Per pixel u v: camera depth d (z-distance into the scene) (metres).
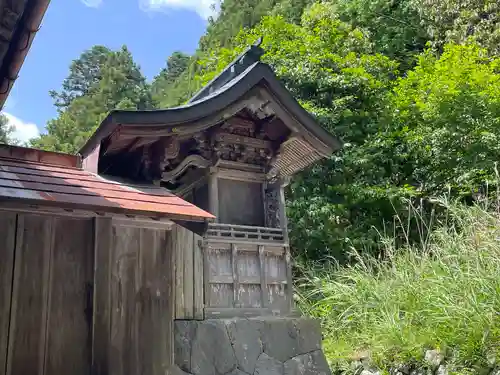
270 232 5.73
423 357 5.38
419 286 6.25
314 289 7.93
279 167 6.30
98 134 4.93
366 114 11.42
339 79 11.30
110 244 4.34
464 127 10.03
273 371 4.92
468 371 4.87
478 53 11.58
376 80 11.95
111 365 4.11
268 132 5.97
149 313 4.46
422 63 12.59
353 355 6.18
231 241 5.34
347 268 8.70
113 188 4.53
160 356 4.41
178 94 25.47
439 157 10.20
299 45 12.12
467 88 10.52
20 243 3.94
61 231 4.16
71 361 3.93
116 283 4.35
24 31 3.83
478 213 7.71
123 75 35.97
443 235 7.20
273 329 5.12
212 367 4.62
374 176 10.59
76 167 5.23
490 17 12.22
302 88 11.38
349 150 10.69
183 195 6.12
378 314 6.39
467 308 5.23
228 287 5.16
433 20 13.86
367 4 16.28
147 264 4.59
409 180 10.88
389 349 5.75
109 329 4.13
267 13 20.89
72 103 34.72
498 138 9.61
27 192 3.70
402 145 10.93
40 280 3.95
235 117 5.73
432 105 10.73
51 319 3.93
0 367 3.61
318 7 13.84
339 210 9.82
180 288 4.75
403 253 8.50
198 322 4.71
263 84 5.45
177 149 5.14
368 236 9.61
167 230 4.82
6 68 4.27
